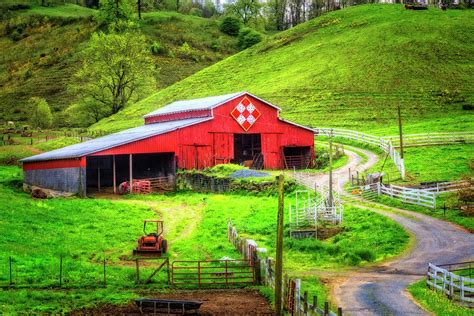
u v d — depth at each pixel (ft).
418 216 163.53
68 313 91.50
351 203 184.03
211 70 523.70
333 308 93.25
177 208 198.49
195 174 231.50
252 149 272.92
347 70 419.95
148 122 304.50
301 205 185.06
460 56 412.16
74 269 120.98
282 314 89.35
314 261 134.00
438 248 134.72
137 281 112.68
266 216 176.55
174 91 489.26
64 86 559.79
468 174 204.13
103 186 250.78
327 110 365.81
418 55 418.51
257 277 114.32
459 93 363.76
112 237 153.99
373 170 228.02
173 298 101.91
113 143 229.66
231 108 257.96
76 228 159.94
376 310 91.86
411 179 205.05
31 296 100.53
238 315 90.02
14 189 237.66
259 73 477.36
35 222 160.97
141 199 216.33
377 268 124.88
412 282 111.14
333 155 267.59
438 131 288.71
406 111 349.82
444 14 498.69
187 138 245.65
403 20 489.67
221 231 163.02
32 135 364.38
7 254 126.93
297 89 409.49
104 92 437.99
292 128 271.08
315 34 529.45
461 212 161.27
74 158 217.97
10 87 582.35
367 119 343.26
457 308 92.17
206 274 118.21
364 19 525.34
